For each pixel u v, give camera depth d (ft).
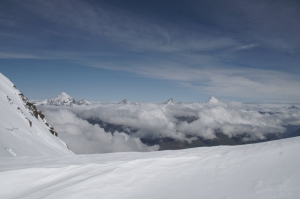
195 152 36.42
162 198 21.13
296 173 22.15
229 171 25.57
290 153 27.48
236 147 37.11
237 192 20.38
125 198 21.68
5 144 83.41
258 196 19.03
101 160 35.65
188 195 21.16
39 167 29.81
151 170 28.53
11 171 27.71
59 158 40.88
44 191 23.31
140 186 24.09
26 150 95.25
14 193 23.76
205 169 27.30
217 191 21.21
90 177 26.50
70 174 28.27
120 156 39.37
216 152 34.55
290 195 18.38
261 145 33.81
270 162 26.07
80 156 42.83
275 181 21.25
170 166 29.76
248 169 25.27
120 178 26.08
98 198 21.63
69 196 21.83
